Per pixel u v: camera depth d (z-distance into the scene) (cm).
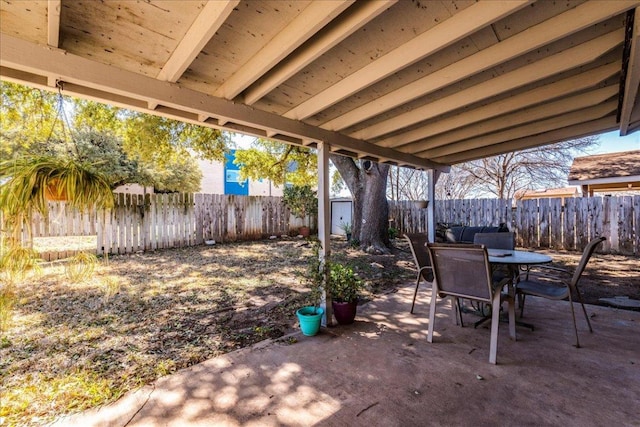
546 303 389
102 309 371
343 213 1257
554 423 176
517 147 470
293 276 538
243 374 231
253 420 182
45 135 540
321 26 168
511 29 199
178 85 230
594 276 517
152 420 182
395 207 1077
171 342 286
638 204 690
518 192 1335
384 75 221
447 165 603
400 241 976
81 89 213
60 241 798
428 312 366
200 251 787
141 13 166
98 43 188
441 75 241
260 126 285
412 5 175
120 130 669
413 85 262
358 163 914
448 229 712
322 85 262
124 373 232
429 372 231
